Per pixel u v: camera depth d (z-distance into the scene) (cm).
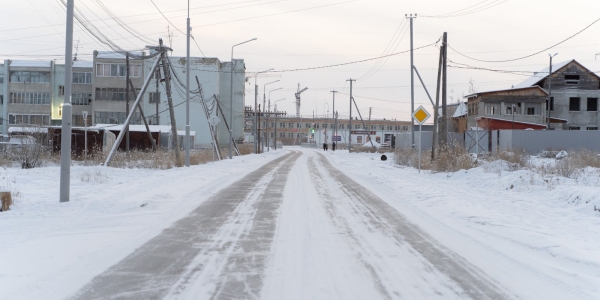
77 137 3281
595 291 558
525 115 5691
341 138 13600
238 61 8200
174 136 2934
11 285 551
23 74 7144
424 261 690
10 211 1104
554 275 624
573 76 6000
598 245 788
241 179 2122
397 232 909
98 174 1962
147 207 1208
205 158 3672
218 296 526
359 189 1727
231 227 942
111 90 7044
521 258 714
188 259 686
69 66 1274
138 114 7144
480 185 1791
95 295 525
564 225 980
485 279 604
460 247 785
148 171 2423
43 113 7156
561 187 1457
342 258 701
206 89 7438
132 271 620
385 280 593
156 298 518
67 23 1284
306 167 3152
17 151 2567
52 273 603
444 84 2888
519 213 1135
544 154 3981
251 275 609
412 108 4291
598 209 1115
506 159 2819
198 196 1457
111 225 952
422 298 527
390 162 3778
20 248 741
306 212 1147
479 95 5772
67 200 1259
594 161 2508
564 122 5784
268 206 1248
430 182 1958
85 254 705
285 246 777
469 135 4444
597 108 5875
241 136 8225
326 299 521
